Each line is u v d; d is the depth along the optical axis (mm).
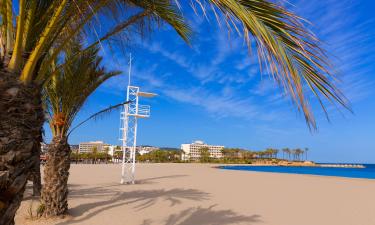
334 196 15820
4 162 2479
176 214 9852
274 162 143375
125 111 19875
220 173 38281
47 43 3072
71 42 4117
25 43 2828
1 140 2479
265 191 17688
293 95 1781
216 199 13648
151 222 8609
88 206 10547
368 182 26000
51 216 8578
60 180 8805
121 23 4180
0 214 2490
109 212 9703
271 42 1810
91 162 82125
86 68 8352
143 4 3949
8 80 2582
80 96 8883
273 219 9633
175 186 19172
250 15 1860
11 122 2535
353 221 9633
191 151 163625
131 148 20594
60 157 8867
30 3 2854
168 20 4156
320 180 28219
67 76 8273
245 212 10672
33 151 2771
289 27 1855
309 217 10109
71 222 8242
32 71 2766
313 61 1813
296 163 146250
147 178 25938
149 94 20016
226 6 2004
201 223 8727
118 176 27109
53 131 8922
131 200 12391
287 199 14297
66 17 3145
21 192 2656
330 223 9320
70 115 9031
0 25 2758
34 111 2750
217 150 172125
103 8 3705
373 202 13711
